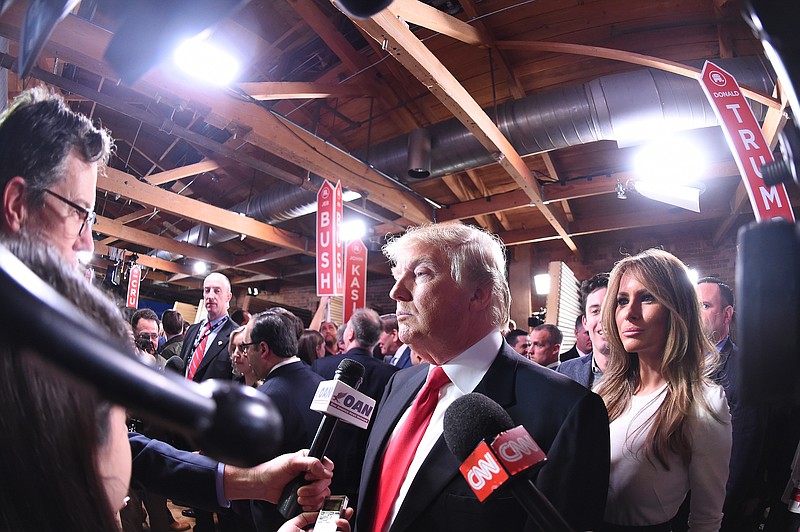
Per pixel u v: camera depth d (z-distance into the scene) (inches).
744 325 10.9
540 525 25.4
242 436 9.3
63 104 30.0
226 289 148.9
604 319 61.1
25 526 12.7
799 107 10.1
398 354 172.4
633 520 48.9
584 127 164.7
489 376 44.4
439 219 260.2
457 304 45.5
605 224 286.8
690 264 304.2
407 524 39.2
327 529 38.8
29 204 26.8
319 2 172.1
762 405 10.5
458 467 39.7
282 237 309.0
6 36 89.4
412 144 192.9
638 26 164.1
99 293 16.2
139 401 7.8
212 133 242.7
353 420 48.4
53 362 7.0
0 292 6.5
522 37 173.6
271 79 205.6
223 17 11.7
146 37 12.2
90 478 14.3
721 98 107.4
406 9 127.1
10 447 12.7
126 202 327.6
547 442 39.6
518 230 312.2
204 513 113.9
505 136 178.5
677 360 52.1
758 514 75.4
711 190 253.3
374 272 424.8
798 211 213.0
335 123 229.6
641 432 51.0
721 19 153.8
